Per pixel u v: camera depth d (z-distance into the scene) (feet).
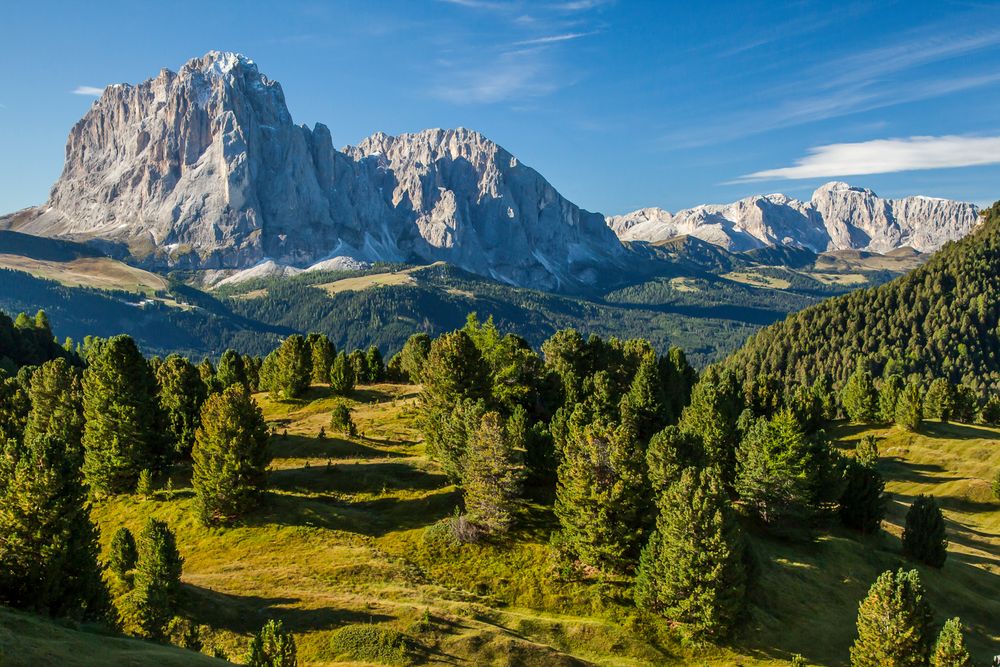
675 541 188.34
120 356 260.62
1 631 112.27
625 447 210.59
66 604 151.33
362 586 193.67
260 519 234.17
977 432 477.36
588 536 206.59
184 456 296.30
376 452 320.91
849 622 206.49
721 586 184.55
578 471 209.77
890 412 506.48
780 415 259.39
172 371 314.76
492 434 222.69
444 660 159.33
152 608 159.74
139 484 252.62
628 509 206.28
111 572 194.59
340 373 448.24
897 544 276.82
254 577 195.31
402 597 187.21
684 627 185.57
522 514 239.50
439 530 226.58
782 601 208.03
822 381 587.27
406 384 515.91
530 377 357.20
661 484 225.97
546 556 216.74
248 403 239.50
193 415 302.86
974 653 204.44
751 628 191.31
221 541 222.48
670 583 187.01
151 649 132.05
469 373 309.22
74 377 306.55
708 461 270.87
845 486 269.85
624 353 441.27
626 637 184.75
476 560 215.72
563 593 202.28
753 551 215.10
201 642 159.43
